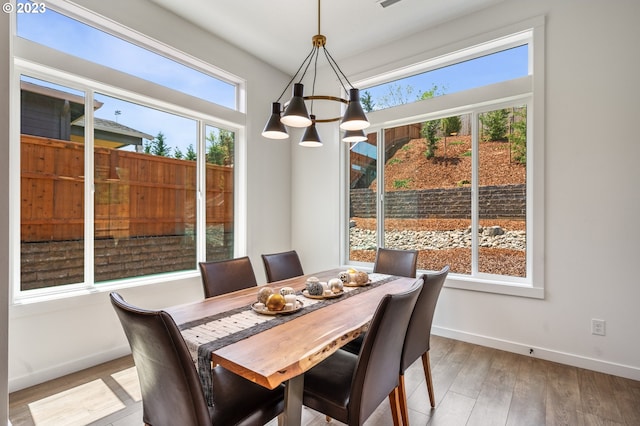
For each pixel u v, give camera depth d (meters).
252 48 3.62
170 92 3.02
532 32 2.70
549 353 2.62
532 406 2.01
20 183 2.25
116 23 2.61
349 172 3.99
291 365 1.11
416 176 3.47
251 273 2.44
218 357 1.18
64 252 2.46
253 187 3.85
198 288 3.28
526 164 2.85
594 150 2.45
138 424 1.84
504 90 2.84
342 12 2.96
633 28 2.32
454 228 3.24
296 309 1.69
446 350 2.84
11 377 2.14
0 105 1.69
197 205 3.41
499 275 2.99
